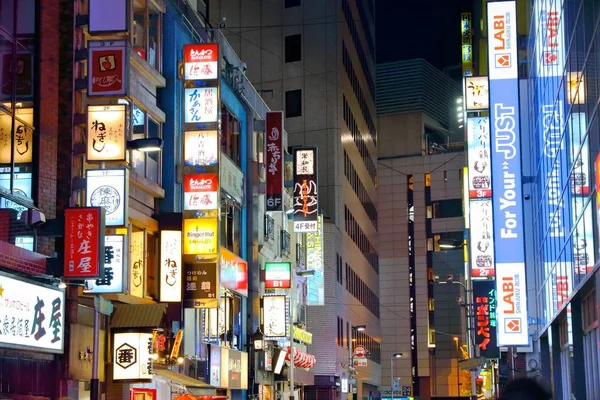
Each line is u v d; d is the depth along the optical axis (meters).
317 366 64.56
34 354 21.91
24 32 22.92
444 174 118.62
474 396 71.56
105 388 26.92
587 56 25.05
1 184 21.23
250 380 44.69
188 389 34.50
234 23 74.00
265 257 49.09
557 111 33.47
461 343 114.38
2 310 19.59
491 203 45.00
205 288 31.94
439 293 116.56
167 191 33.00
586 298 29.44
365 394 89.00
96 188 24.86
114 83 24.89
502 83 42.03
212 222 32.31
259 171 47.78
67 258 22.72
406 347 115.88
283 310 46.06
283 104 72.31
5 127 21.55
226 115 42.53
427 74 124.50
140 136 31.17
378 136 122.94
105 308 26.05
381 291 118.31
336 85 71.50
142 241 30.47
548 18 35.91
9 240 21.34
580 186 27.23
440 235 118.12
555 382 38.44
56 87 23.98
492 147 42.00
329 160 70.62
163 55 34.16
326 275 65.56
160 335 27.48
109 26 25.25
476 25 95.75
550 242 37.59
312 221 51.44
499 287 41.53
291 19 73.00
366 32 93.12
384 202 120.50
